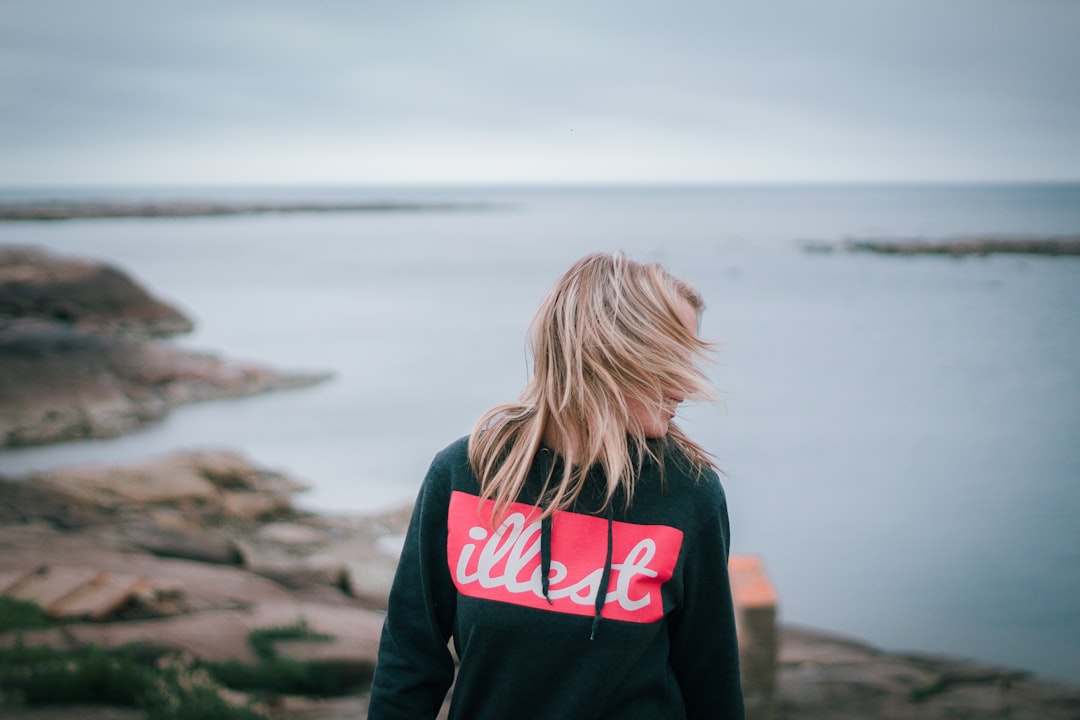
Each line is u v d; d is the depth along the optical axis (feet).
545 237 510.58
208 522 50.47
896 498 53.36
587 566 5.07
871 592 37.91
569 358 5.17
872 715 21.84
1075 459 62.44
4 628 21.83
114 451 82.02
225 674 20.81
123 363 108.88
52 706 16.29
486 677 5.16
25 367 101.45
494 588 5.12
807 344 126.82
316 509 57.62
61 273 162.20
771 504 52.60
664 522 5.12
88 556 33.22
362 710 19.76
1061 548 43.52
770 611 18.97
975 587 38.22
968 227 476.13
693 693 5.58
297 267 326.85
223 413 97.35
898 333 134.82
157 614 25.66
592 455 5.08
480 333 160.35
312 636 24.66
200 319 188.85
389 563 44.16
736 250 369.09
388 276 287.07
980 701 23.16
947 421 76.54
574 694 4.98
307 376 118.01
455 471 5.54
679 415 5.89
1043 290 185.16
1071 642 32.07
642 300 5.26
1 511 44.37
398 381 114.83
